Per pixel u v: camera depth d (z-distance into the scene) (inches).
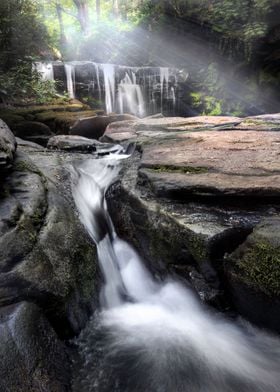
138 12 746.8
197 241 105.3
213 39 506.9
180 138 204.5
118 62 722.2
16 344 78.8
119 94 551.8
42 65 479.5
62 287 101.0
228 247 104.9
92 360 99.3
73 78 511.5
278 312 89.3
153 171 149.3
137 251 138.0
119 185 156.4
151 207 127.6
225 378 94.6
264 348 97.2
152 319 119.2
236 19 463.5
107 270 135.0
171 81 580.1
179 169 146.8
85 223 141.3
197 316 113.4
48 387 76.5
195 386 92.3
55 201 132.9
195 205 125.0
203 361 99.9
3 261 94.7
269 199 120.3
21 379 73.9
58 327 99.2
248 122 260.8
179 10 582.2
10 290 90.6
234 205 122.2
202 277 107.7
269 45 410.3
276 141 180.9
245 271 93.2
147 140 210.7
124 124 300.4
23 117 370.6
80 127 352.5
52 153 212.5
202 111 534.3
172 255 116.8
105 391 90.0
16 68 380.5
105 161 196.7
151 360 100.5
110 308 125.3
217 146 176.9
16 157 150.8
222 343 104.3
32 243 104.8
